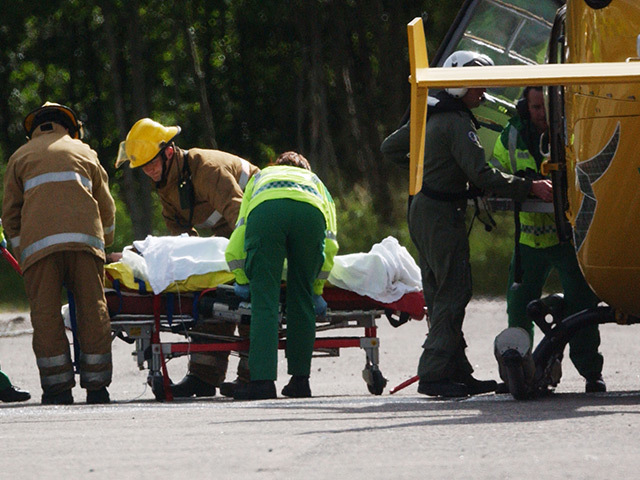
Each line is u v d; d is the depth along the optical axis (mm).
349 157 102750
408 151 27156
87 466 14547
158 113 111250
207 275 27875
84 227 27062
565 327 23641
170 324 27844
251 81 116375
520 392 22953
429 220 25062
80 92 113000
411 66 18766
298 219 26469
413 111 18891
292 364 27156
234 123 115938
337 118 106312
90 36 111875
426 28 109938
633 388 27312
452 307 25156
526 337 22938
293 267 26906
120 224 89812
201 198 30641
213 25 115062
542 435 16375
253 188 27031
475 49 29766
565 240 23266
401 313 29156
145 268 27906
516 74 18719
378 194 94625
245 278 27016
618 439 15805
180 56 111438
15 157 27734
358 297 28672
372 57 111812
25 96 110125
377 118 106438
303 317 26984
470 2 29359
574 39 21844
